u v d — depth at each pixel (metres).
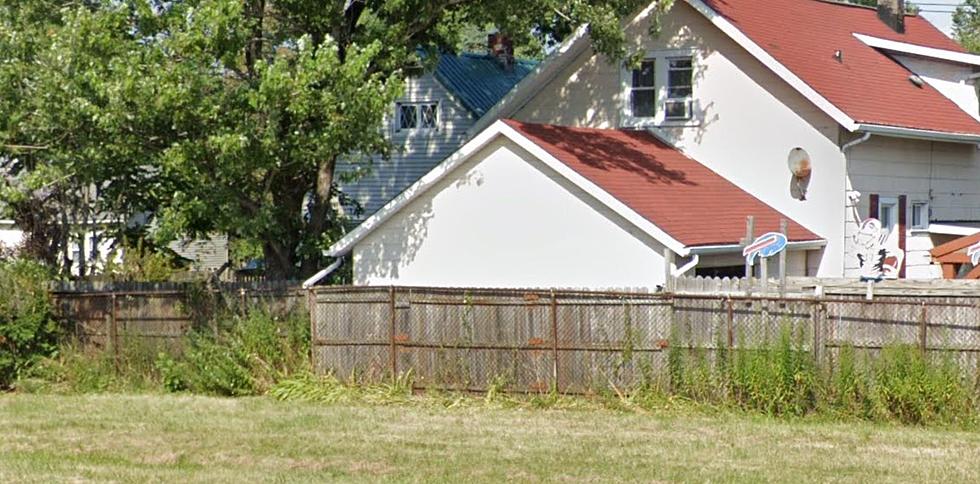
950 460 19.38
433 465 19.16
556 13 34.06
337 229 34.84
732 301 23.81
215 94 28.70
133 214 35.06
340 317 26.89
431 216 30.86
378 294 26.52
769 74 34.28
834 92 33.66
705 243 28.16
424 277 30.94
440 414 24.16
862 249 33.78
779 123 34.19
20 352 28.77
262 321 27.53
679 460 19.41
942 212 38.00
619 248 28.52
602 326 24.83
